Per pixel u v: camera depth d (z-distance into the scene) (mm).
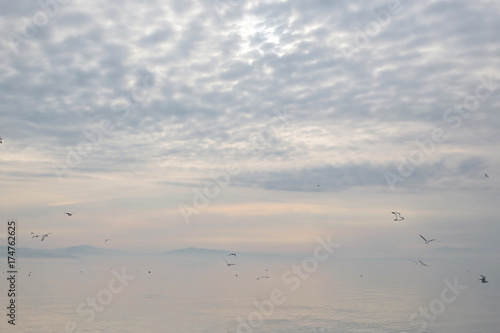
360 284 133125
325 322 66000
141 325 63562
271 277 165125
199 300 90312
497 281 144875
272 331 60375
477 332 60688
